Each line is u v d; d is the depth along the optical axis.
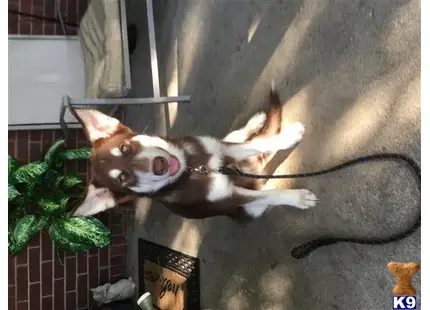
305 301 1.02
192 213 1.01
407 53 0.82
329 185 0.96
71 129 1.86
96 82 1.51
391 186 0.84
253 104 1.21
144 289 1.72
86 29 1.66
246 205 1.04
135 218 1.83
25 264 1.73
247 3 1.22
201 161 0.97
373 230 0.87
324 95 0.98
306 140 1.02
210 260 1.38
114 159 0.96
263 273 1.16
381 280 0.85
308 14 1.03
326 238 0.96
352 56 0.92
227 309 1.30
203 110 1.42
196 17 1.44
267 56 1.16
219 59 1.34
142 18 1.73
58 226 1.55
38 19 1.86
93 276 1.85
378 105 0.87
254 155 1.06
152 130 1.71
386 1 0.85
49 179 1.66
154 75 1.43
